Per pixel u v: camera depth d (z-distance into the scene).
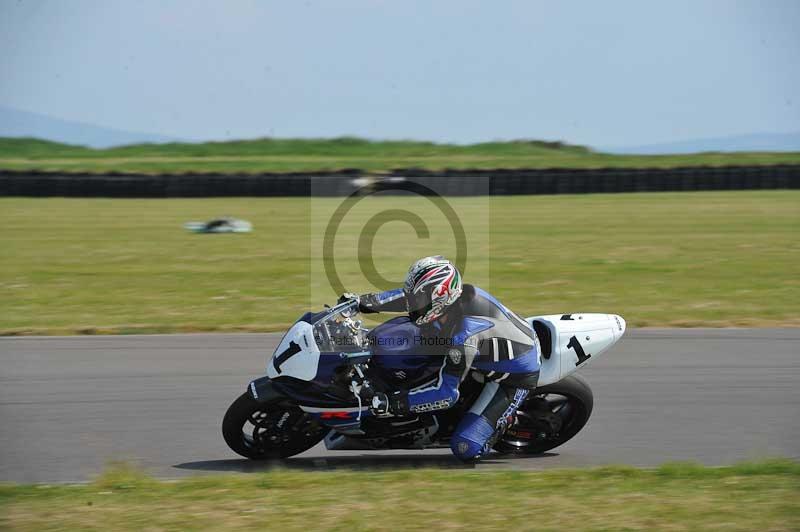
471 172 85.19
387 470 15.41
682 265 41.09
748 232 53.81
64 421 18.14
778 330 27.39
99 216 63.69
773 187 83.69
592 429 18.05
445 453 16.73
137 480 13.62
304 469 15.41
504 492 13.02
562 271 39.53
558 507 12.27
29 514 11.98
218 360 23.31
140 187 77.81
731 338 26.30
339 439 15.70
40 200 75.19
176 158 124.44
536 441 16.69
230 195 78.50
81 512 12.05
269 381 15.27
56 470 15.16
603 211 67.38
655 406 19.62
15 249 46.62
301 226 58.69
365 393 14.90
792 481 13.66
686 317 29.36
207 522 11.62
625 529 11.44
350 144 136.50
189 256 44.31
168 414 18.70
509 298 32.94
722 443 17.11
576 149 131.38
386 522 11.63
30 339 25.69
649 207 69.69
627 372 22.50
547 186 81.56
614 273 38.81
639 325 28.25
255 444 15.84
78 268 40.16
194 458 15.96
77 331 26.77
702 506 12.32
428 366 15.41
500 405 15.53
